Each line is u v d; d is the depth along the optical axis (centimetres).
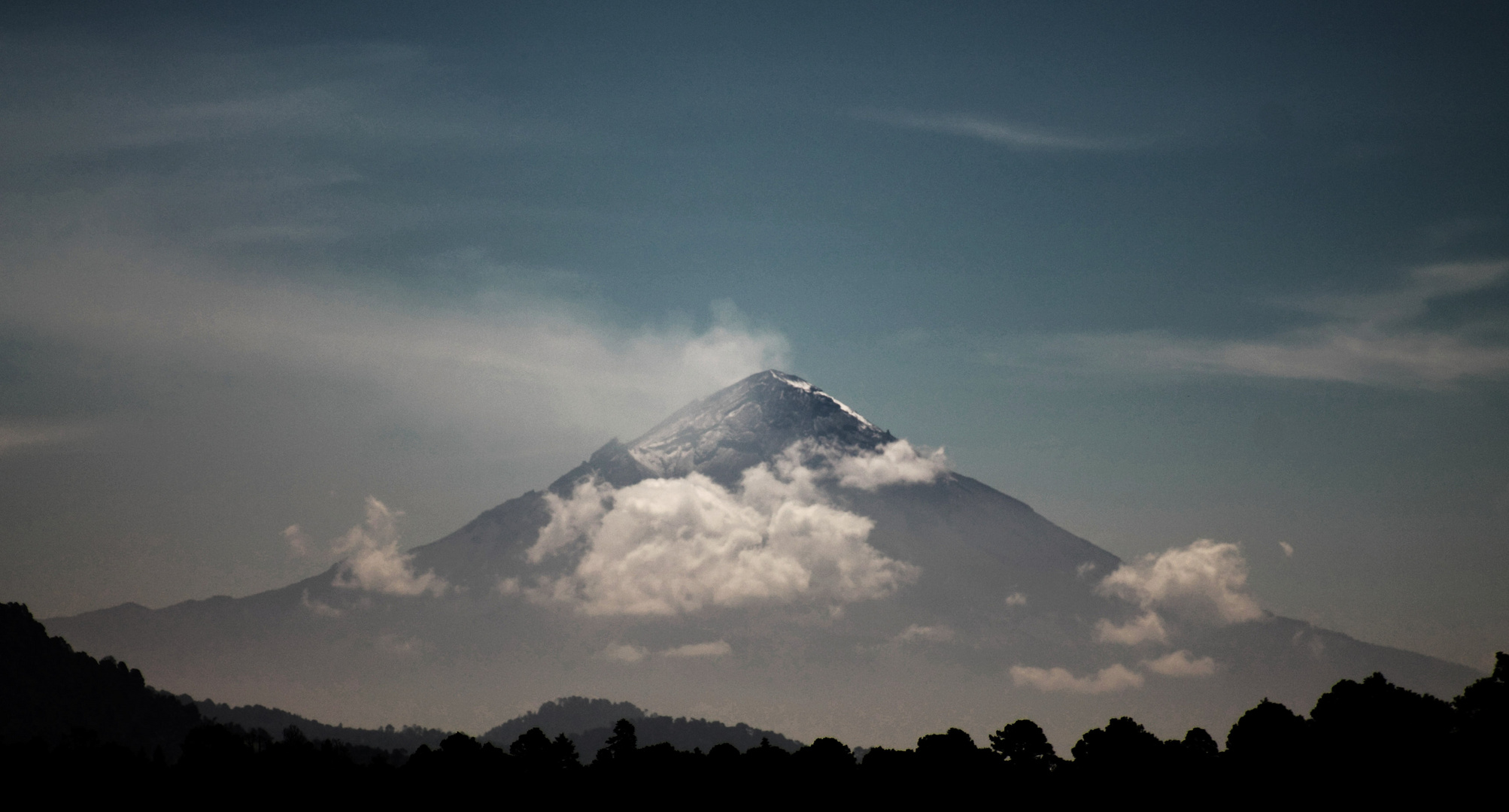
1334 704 16825
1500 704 15338
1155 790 17550
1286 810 15925
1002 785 18875
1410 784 15125
